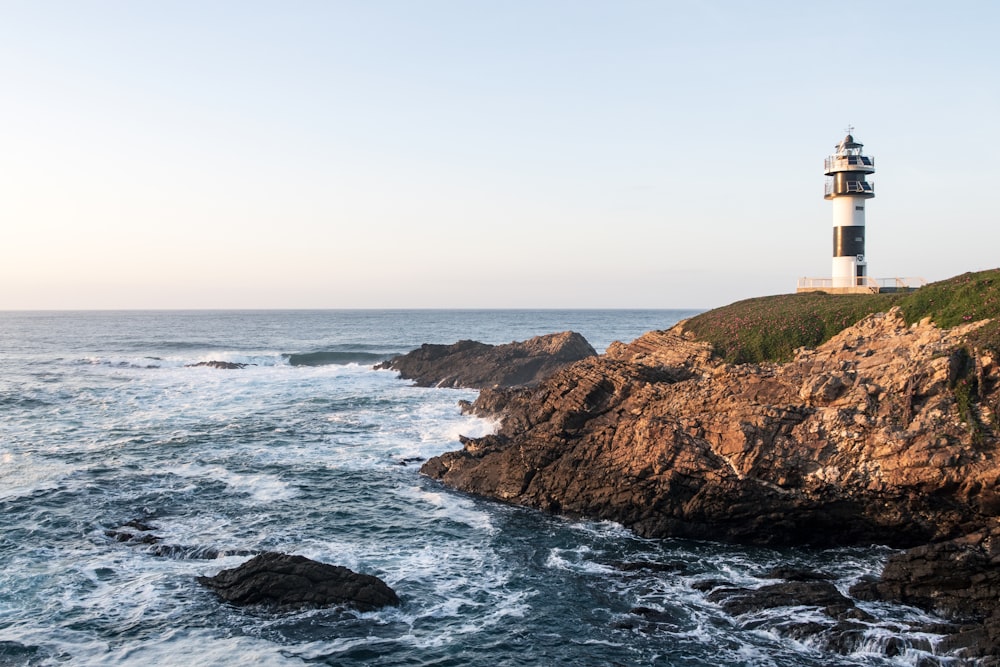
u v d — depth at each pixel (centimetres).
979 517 2288
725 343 3456
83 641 1831
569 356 6444
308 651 1822
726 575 2322
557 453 3059
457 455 3372
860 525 2506
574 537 2661
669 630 1966
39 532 2539
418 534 2658
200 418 4541
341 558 2405
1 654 1767
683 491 2702
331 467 3462
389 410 4862
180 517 2742
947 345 2517
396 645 1873
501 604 2112
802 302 3725
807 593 2084
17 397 5203
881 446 2369
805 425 2520
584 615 2052
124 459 3491
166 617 1959
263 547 2456
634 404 3075
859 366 2627
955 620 1958
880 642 1816
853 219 4209
